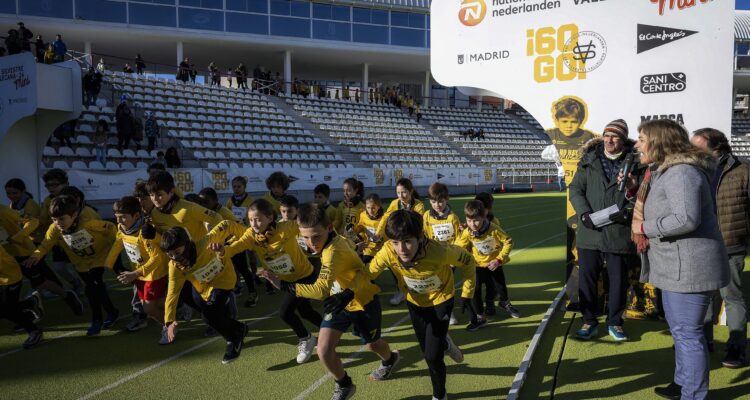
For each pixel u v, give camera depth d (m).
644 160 2.92
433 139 27.41
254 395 3.37
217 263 3.92
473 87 5.71
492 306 5.10
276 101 24.39
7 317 4.28
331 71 31.36
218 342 4.47
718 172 3.60
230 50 25.38
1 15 19.23
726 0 4.46
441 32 5.69
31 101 9.05
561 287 6.19
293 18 24.81
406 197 5.34
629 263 4.81
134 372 3.80
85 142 15.17
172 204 4.38
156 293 4.36
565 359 3.89
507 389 3.39
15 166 9.74
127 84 19.41
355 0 25.62
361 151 23.20
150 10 21.92
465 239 4.79
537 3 5.21
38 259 4.46
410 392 3.37
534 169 28.14
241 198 6.64
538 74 5.27
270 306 5.65
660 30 4.71
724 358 3.68
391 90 30.02
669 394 3.14
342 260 3.19
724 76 4.52
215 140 19.03
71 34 21.42
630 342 4.21
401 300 5.72
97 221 4.56
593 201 4.15
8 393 3.45
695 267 2.69
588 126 5.05
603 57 4.95
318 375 3.71
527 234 10.95
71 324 5.03
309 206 3.16
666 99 4.73
